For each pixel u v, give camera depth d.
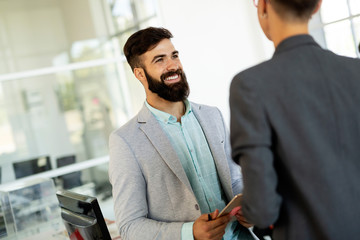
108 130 4.30
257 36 4.63
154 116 1.64
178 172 1.54
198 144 1.64
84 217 1.55
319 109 0.96
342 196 0.93
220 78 4.52
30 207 2.52
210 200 1.61
